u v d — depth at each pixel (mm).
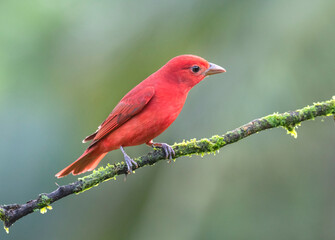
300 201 12336
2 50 13844
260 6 10969
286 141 11969
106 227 12633
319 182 12336
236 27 11016
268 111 10547
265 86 10664
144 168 12055
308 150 12281
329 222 12336
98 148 9773
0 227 13602
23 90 13508
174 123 11125
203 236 11383
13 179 12883
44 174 12867
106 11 12398
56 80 13195
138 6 11914
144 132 9523
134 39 11742
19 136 13133
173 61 9852
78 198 13328
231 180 11594
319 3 10664
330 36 10570
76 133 12727
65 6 13602
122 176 12430
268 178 11711
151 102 9477
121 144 9656
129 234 12016
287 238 12289
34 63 13625
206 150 8602
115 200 12570
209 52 11062
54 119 13016
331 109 8344
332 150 12281
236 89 10742
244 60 10812
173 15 11547
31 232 13516
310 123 12492
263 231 12156
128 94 9617
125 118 9461
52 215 13570
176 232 11320
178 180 11625
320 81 10570
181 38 11391
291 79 10672
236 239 11781
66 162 12797
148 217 11641
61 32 13352
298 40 10656
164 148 8648
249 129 8445
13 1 14031
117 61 11875
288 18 10766
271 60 10703
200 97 10984
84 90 12398
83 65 12445
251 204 11844
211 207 11461
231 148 11578
